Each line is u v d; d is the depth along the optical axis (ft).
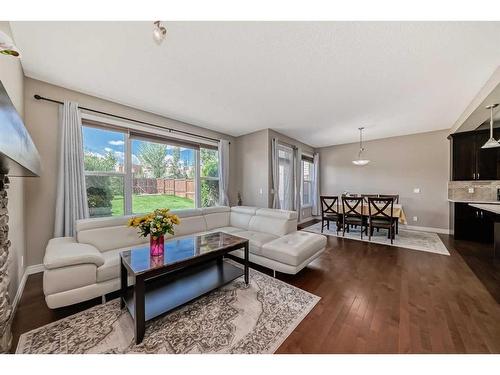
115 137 10.51
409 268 8.96
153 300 5.66
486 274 8.32
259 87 8.67
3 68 5.37
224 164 15.52
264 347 4.61
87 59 6.75
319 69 7.32
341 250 11.39
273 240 9.10
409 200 16.94
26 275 7.76
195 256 6.10
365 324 5.37
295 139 18.62
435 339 4.82
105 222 8.07
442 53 6.38
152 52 6.39
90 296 5.92
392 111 11.48
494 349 4.51
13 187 6.16
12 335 4.90
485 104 9.00
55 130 8.55
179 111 11.48
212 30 5.45
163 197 12.62
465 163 13.57
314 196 21.68
